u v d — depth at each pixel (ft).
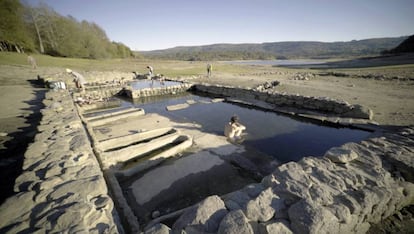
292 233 7.47
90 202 9.27
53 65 96.32
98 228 7.94
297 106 34.58
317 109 31.94
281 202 8.82
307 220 7.37
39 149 14.29
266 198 8.82
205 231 7.63
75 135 17.01
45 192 9.77
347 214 8.00
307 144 22.54
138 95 50.72
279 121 30.12
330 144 22.36
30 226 7.88
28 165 12.30
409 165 11.26
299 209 7.88
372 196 8.91
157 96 52.29
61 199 9.33
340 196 8.95
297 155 20.31
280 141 23.34
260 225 7.73
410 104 30.60
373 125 23.97
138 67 117.80
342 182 9.87
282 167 11.12
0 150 18.66
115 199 12.14
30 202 9.12
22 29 124.47
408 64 83.20
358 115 26.63
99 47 167.22
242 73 88.33
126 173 15.98
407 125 22.81
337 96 37.32
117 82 66.28
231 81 63.05
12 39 115.85
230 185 15.23
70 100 33.12
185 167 17.48
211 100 44.50
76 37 153.58
